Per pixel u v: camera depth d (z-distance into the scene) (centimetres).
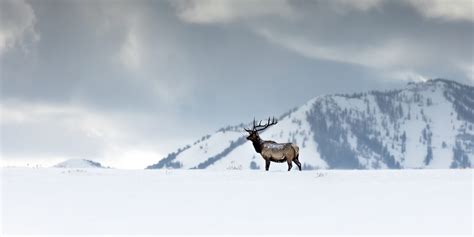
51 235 6038
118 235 6056
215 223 6600
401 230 6131
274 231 6194
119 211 7262
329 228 6288
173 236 6009
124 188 9094
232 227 6391
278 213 7131
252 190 8888
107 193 8600
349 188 8931
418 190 8450
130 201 7956
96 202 7869
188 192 8706
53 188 8994
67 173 11269
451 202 7462
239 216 6969
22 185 9244
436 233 5988
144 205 7675
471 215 6719
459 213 6831
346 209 7294
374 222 6525
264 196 8338
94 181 9894
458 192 8131
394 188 8738
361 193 8412
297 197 8231
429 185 8875
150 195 8444
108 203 7794
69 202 7850
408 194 8150
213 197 8275
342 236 5944
